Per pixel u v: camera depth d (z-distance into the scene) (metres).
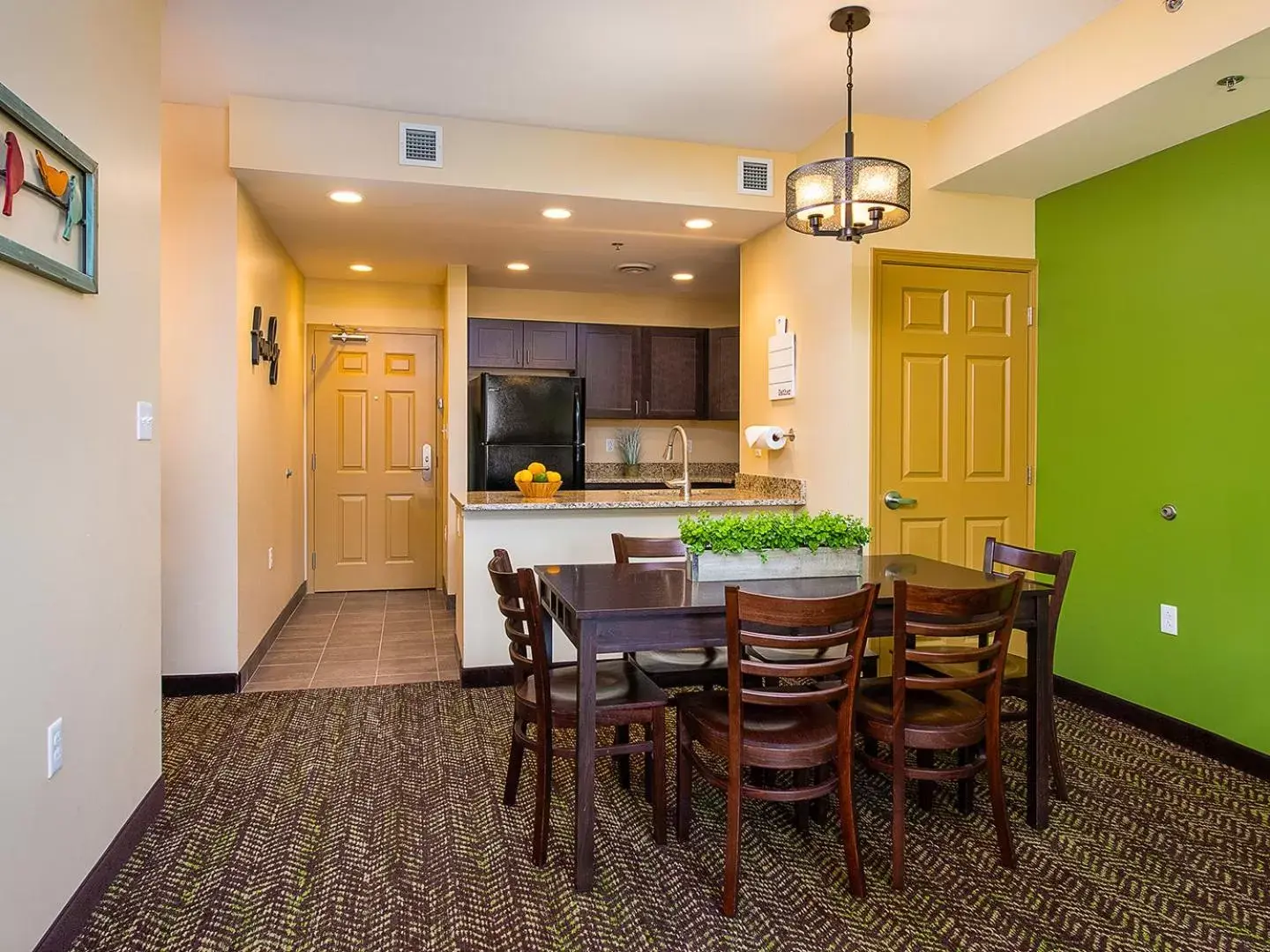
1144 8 2.56
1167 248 3.14
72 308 1.78
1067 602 3.65
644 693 2.32
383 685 3.77
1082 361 3.56
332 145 3.39
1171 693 3.14
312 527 5.96
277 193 3.65
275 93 3.28
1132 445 3.32
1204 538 3.01
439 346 6.07
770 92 3.27
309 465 5.93
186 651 3.57
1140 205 3.26
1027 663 2.58
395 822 2.39
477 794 2.59
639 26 2.72
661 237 4.51
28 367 1.58
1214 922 1.91
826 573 2.62
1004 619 2.16
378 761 2.86
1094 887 2.07
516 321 5.94
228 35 2.79
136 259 2.17
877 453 3.62
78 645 1.82
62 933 1.72
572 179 3.67
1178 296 3.10
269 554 4.39
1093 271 3.49
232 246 3.49
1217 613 2.96
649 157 3.77
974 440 3.76
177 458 3.51
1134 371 3.30
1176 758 2.96
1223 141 2.92
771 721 2.13
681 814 2.29
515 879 2.09
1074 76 2.82
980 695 2.58
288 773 2.74
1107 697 3.43
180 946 1.79
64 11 1.74
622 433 6.48
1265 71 2.46
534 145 3.62
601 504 3.80
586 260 5.11
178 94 3.31
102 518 1.95
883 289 3.62
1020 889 2.05
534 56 2.94
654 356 6.20
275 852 2.21
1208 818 2.46
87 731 1.87
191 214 3.45
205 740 3.04
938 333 3.71
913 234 3.64
